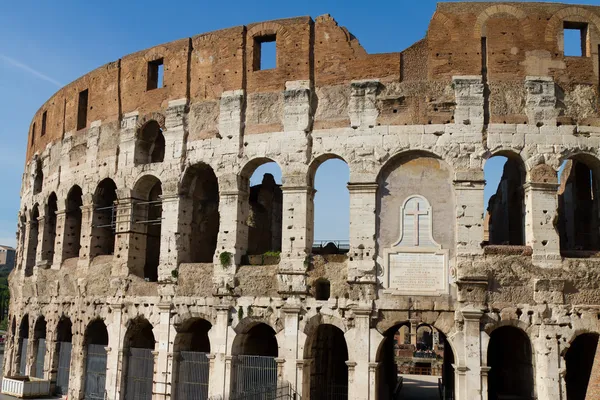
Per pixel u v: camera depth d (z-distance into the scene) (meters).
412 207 42.12
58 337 55.75
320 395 45.47
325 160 44.78
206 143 47.34
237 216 45.44
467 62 42.94
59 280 55.88
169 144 48.88
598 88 42.59
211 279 45.56
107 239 54.78
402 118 42.91
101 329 55.12
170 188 48.19
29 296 60.88
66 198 57.22
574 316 39.97
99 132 54.28
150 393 47.53
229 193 45.78
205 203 53.72
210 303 45.25
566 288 40.31
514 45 42.97
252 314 43.78
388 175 42.84
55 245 57.62
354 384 40.81
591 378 33.62
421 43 43.72
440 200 41.91
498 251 40.66
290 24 46.16
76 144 57.03
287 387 41.62
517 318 40.03
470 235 40.88
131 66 53.03
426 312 40.81
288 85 45.41
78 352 52.03
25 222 68.19
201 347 49.22
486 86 42.59
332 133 43.84
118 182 51.66
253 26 47.38
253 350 46.78
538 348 39.75
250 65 47.00
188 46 49.47
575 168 50.22
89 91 56.16
